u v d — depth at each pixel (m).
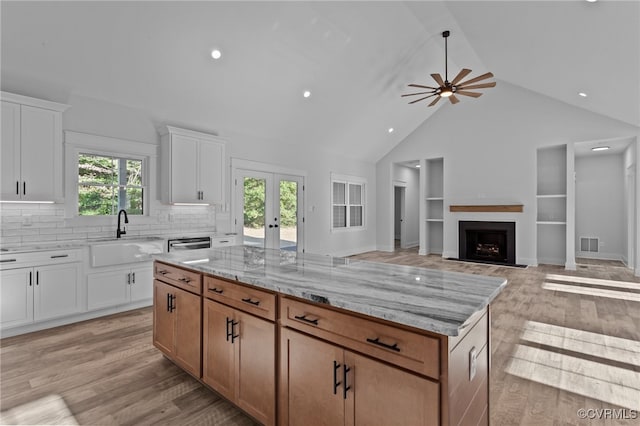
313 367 1.37
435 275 1.70
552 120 6.27
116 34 3.30
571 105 6.07
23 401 1.94
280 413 1.53
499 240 6.90
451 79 6.48
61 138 3.39
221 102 4.67
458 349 1.11
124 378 2.21
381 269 1.86
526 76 5.68
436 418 1.02
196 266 1.99
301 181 6.64
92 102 3.85
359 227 8.24
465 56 5.76
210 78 4.21
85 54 3.36
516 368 2.35
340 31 4.30
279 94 4.98
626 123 5.57
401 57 5.31
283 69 4.54
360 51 4.80
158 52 3.63
